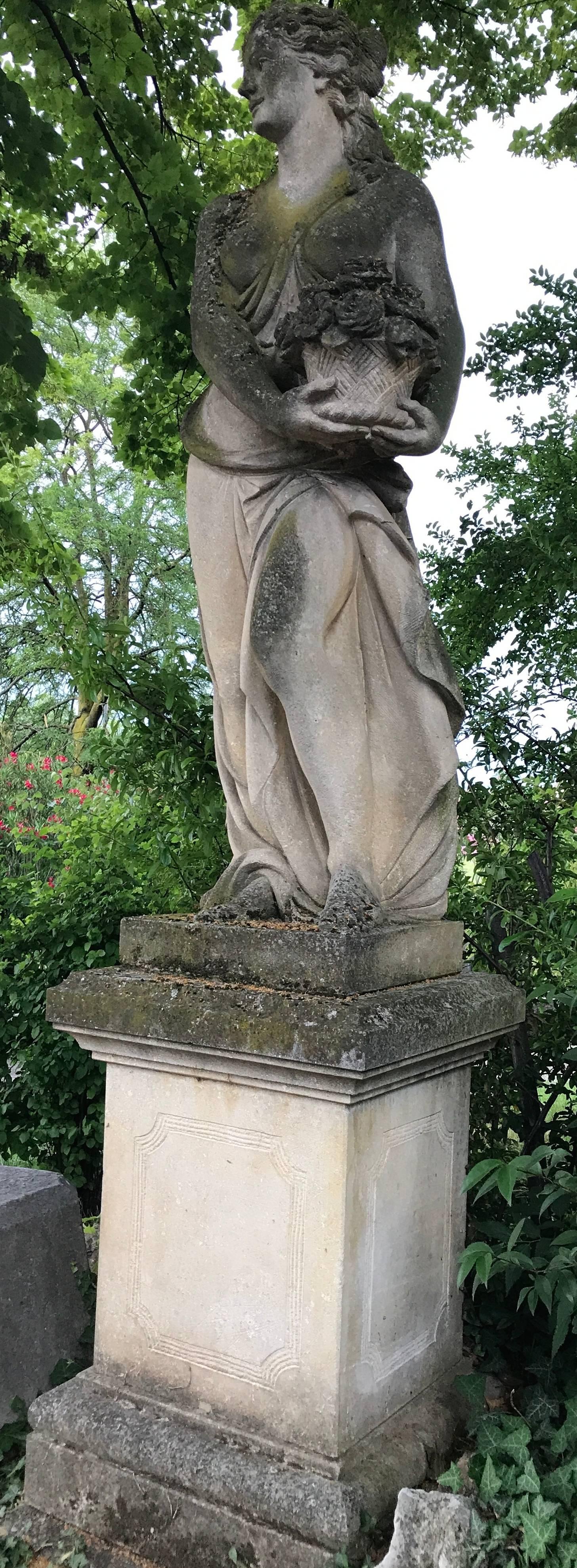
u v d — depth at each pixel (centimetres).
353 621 258
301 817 264
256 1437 223
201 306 274
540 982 344
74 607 467
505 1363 281
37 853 593
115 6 529
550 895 351
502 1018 263
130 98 548
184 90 588
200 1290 236
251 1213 228
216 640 275
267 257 274
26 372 477
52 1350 296
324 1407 215
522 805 367
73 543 1697
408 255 270
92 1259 355
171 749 446
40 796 1264
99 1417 238
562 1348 268
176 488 1767
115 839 530
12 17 458
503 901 355
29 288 559
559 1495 210
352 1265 218
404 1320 242
